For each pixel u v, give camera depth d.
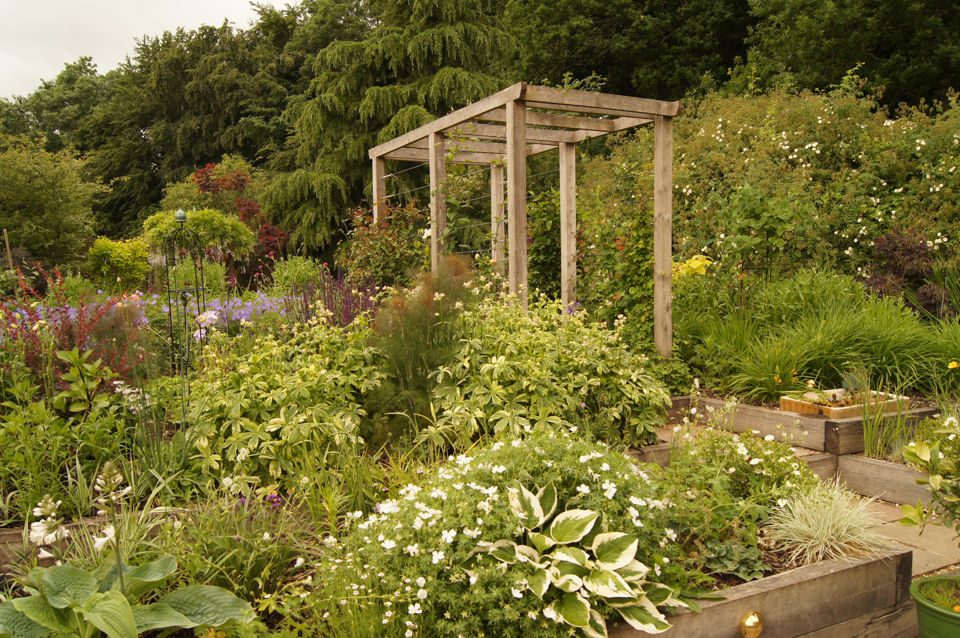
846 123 8.49
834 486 2.96
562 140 6.70
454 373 3.50
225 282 7.99
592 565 1.91
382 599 1.97
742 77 13.41
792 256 7.30
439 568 1.93
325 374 3.22
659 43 16.72
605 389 3.63
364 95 13.43
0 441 2.81
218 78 21.92
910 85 12.18
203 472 2.87
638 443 3.64
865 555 2.42
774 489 2.78
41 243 12.97
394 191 12.83
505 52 16.56
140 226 23.02
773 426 4.12
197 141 23.16
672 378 4.73
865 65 12.59
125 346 3.38
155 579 1.95
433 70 13.32
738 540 2.48
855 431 3.82
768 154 8.66
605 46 16.80
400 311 3.53
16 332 3.40
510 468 2.20
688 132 10.10
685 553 2.44
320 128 13.35
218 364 3.48
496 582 1.89
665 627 1.87
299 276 8.28
